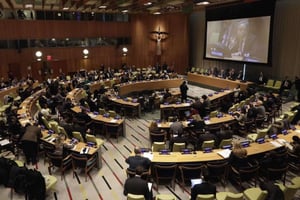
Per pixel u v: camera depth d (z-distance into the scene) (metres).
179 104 13.67
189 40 25.19
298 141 7.88
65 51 22.66
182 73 25.27
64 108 12.69
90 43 23.86
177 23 24.48
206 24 21.64
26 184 6.36
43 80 21.92
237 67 21.03
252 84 17.58
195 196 5.84
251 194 6.12
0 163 7.11
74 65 23.47
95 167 8.63
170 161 7.15
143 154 7.52
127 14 25.11
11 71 20.39
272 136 8.63
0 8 17.81
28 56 20.92
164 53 25.70
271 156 7.20
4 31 19.41
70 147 8.09
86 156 7.75
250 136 9.94
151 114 14.90
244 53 18.59
